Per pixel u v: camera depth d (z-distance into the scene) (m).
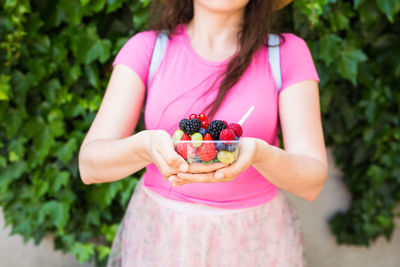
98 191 2.17
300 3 1.78
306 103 1.09
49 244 2.33
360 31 2.02
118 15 1.96
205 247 1.11
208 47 1.17
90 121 2.07
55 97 2.03
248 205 1.12
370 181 2.30
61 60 1.98
